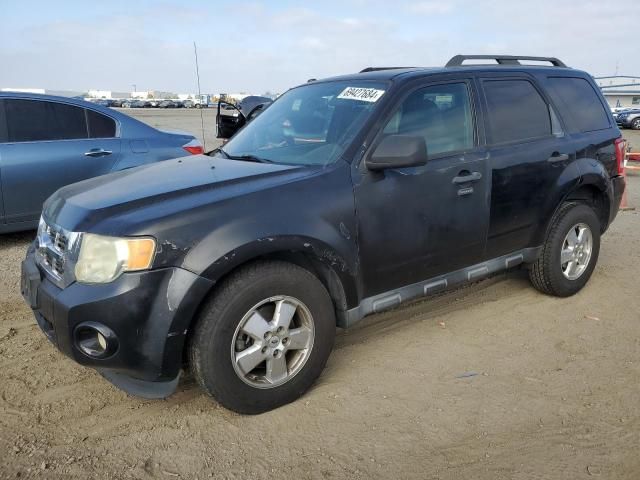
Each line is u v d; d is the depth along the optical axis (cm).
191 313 272
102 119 654
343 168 329
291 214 302
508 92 430
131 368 273
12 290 489
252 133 420
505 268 431
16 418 303
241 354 293
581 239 479
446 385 340
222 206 287
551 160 439
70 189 341
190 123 2933
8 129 593
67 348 276
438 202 367
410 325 428
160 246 267
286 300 304
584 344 397
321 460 272
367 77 394
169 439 288
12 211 595
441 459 272
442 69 399
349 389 334
